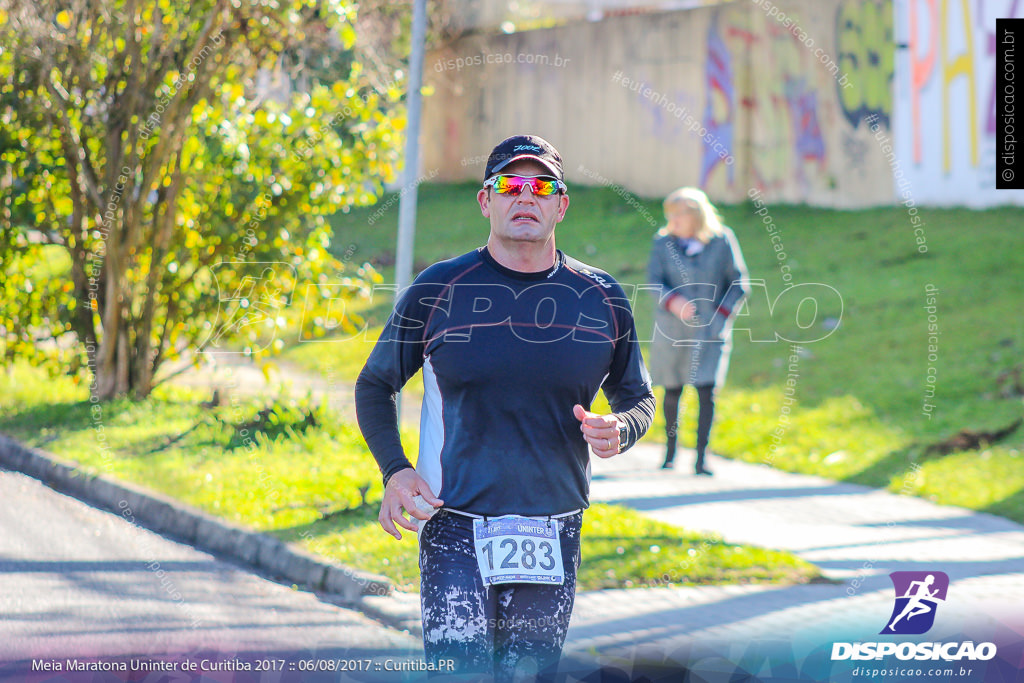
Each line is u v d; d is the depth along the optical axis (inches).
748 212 2073.1
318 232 1205.7
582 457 372.8
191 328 1222.3
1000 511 864.9
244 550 720.3
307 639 561.3
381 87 1176.2
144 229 1227.2
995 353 1289.4
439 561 362.0
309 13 1132.5
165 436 1014.4
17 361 1390.3
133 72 1154.7
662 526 767.7
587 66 2268.7
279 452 951.0
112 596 621.3
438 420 366.3
